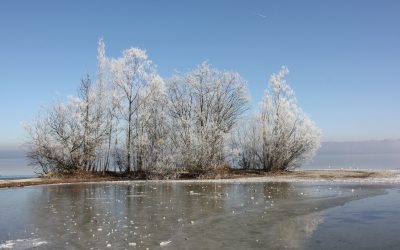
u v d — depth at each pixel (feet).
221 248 46.98
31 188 116.88
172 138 157.17
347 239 50.65
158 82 167.43
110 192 103.71
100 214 69.36
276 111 171.12
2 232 55.83
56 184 129.90
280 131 168.96
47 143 153.07
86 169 157.89
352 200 82.43
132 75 165.27
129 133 160.45
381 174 147.23
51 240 50.80
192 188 112.16
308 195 91.45
